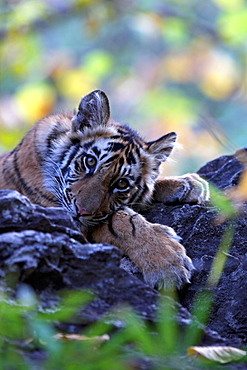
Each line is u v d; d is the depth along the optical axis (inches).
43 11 958.4
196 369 209.9
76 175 398.6
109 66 1042.7
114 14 1014.4
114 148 403.2
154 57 1207.6
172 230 330.3
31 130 435.8
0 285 224.7
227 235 330.0
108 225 343.3
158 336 229.1
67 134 417.7
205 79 1067.9
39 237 233.8
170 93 1074.1
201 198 380.5
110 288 240.7
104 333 222.8
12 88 1096.8
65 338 211.8
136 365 203.5
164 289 299.3
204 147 861.2
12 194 246.8
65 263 239.6
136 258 314.2
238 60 1127.6
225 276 305.7
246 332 288.5
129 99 1117.1
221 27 1003.9
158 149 420.5
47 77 1122.0
